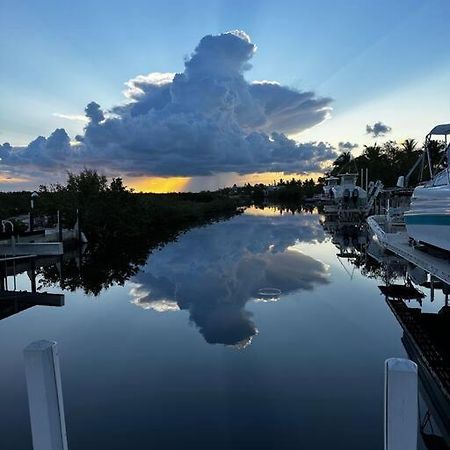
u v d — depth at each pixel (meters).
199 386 5.18
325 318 7.87
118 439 4.09
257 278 11.76
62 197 23.80
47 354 2.34
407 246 10.07
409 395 2.00
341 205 30.14
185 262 15.19
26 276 14.01
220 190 103.88
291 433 4.13
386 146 56.41
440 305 8.44
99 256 18.14
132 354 6.32
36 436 2.35
